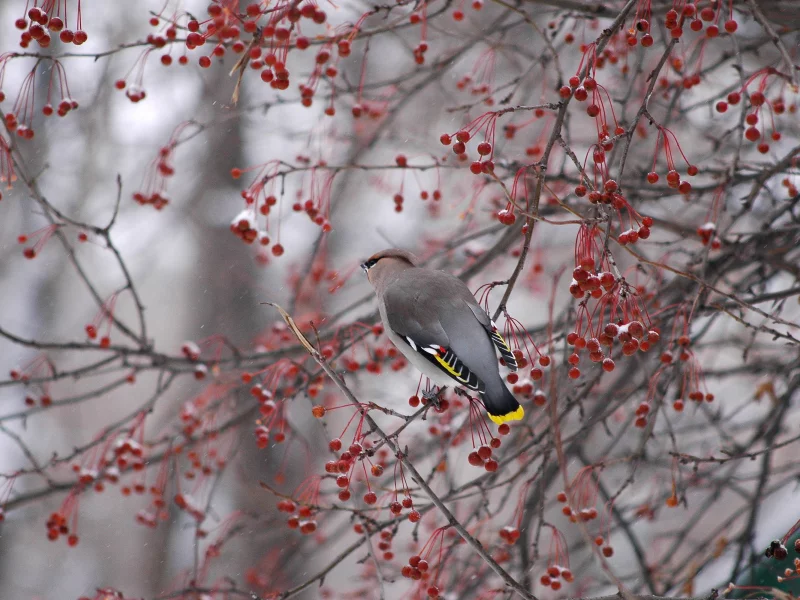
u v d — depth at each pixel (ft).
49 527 34.04
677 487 33.99
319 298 44.29
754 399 36.52
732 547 38.29
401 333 28.07
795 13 33.47
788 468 36.76
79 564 68.85
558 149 40.27
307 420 58.34
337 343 34.99
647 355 35.58
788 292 30.25
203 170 62.39
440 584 34.06
